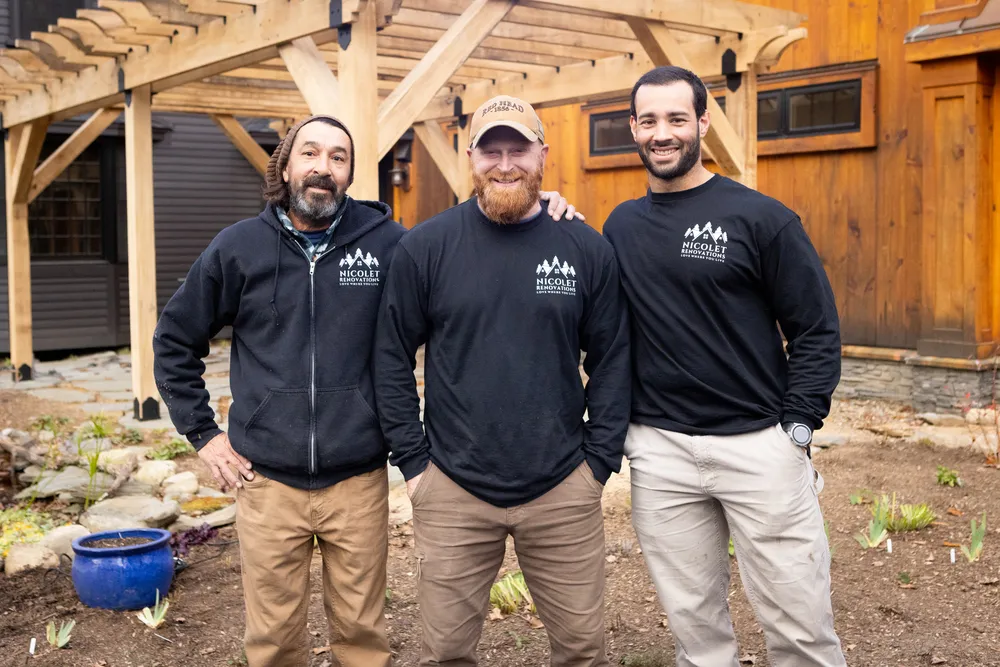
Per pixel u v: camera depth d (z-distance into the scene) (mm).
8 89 9773
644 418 2938
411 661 3676
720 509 2990
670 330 2824
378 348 2867
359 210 3098
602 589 2916
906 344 8180
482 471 2766
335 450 2910
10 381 10625
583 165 10766
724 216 2781
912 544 4789
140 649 3793
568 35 7555
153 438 7469
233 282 2953
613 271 2869
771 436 2799
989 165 7578
